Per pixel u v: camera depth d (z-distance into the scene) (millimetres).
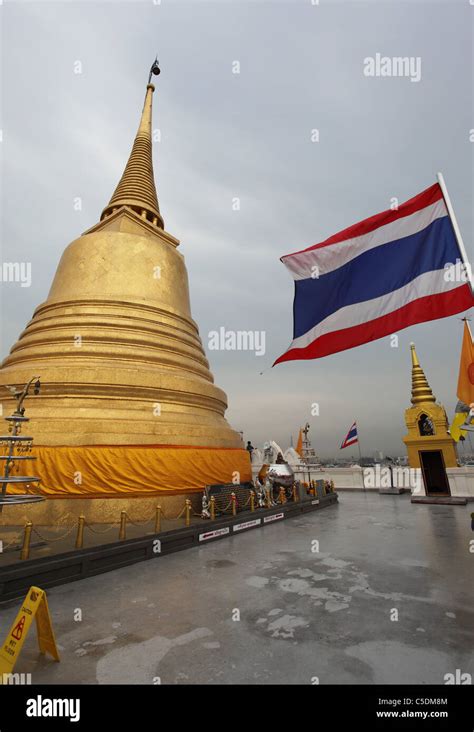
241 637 5293
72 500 11523
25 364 15000
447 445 21672
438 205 7992
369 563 8867
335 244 8992
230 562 9258
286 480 18109
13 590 6973
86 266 17547
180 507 12906
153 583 7723
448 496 20984
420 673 4340
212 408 16969
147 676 4379
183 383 15461
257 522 13992
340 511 18141
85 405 13352
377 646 4953
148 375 14500
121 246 17953
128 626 5711
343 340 8430
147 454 12438
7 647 4484
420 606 6230
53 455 11695
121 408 13617
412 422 22844
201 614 6121
